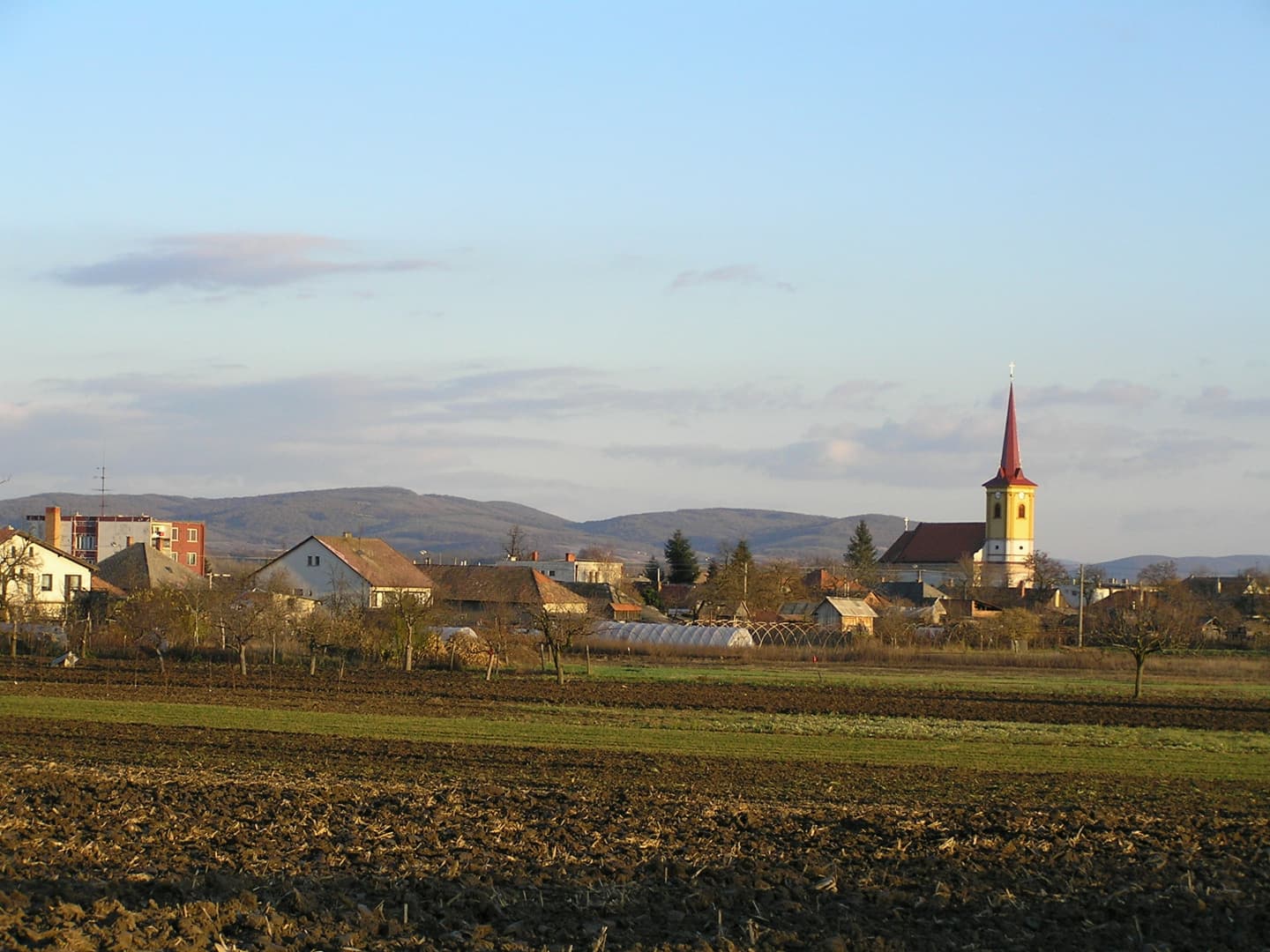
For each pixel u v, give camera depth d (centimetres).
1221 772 4225
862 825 3102
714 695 6644
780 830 3000
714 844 2825
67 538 19075
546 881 2477
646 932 2166
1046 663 9825
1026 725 5562
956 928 2231
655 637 10581
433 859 2619
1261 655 11281
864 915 2306
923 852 2791
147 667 7544
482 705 5897
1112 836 2997
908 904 2386
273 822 2950
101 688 6369
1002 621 12181
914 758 4412
